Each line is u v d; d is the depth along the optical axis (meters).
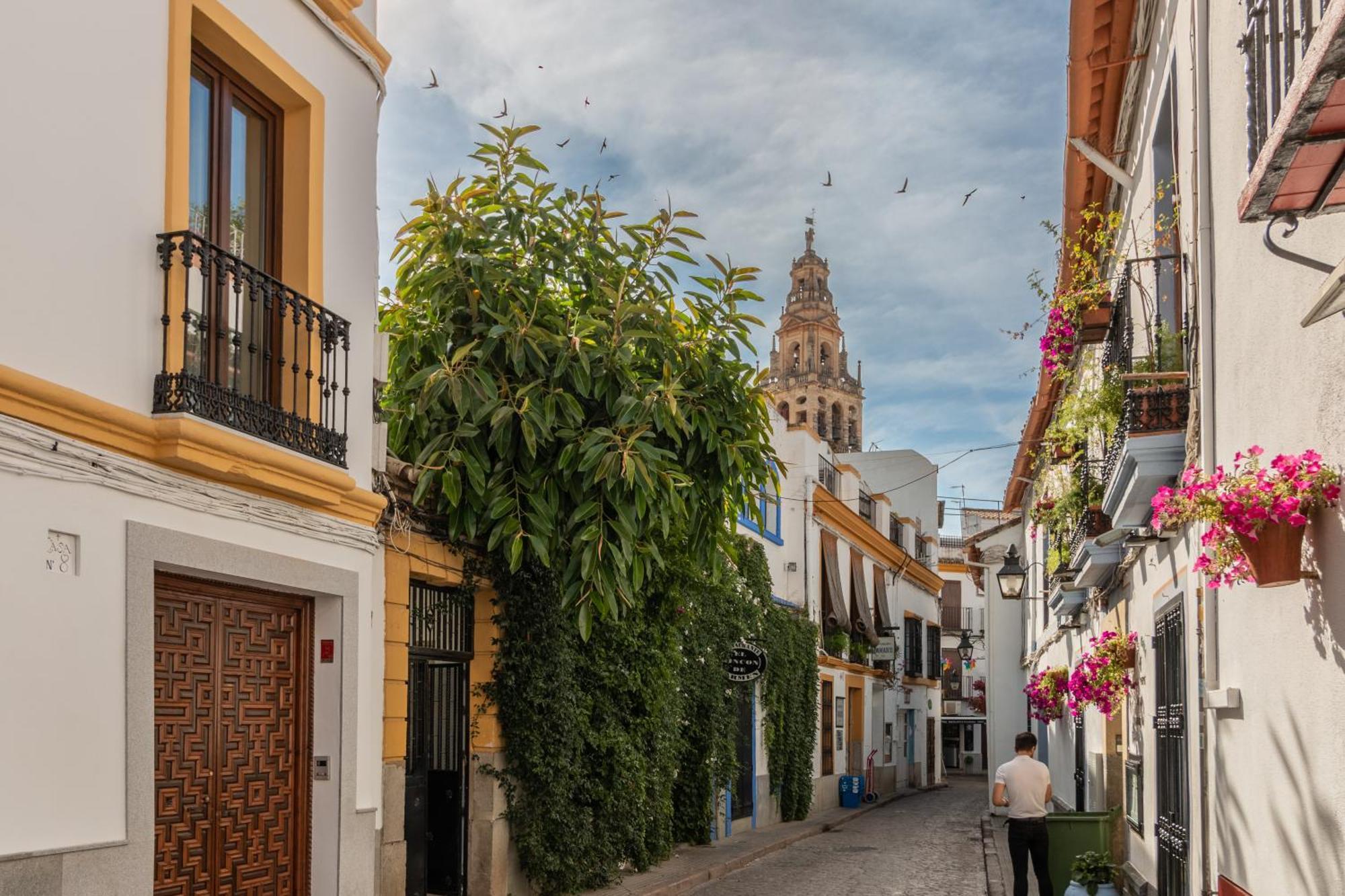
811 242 74.06
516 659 10.98
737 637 19.44
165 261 6.43
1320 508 4.92
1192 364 7.48
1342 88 3.46
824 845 19.69
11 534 5.37
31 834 5.38
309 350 7.59
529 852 11.20
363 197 8.69
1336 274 3.77
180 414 6.27
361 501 8.32
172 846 6.66
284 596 7.86
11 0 5.62
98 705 5.82
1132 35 9.27
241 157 7.80
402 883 9.16
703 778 17.89
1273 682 5.76
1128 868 11.09
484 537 10.68
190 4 6.80
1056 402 15.39
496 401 9.62
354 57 8.60
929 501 44.28
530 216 10.41
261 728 7.54
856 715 31.86
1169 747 8.88
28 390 5.47
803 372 71.06
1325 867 4.95
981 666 56.75
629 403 9.79
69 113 5.92
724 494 11.26
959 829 22.95
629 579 10.84
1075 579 13.77
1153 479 7.79
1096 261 11.41
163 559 6.32
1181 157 8.02
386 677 9.16
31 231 5.64
